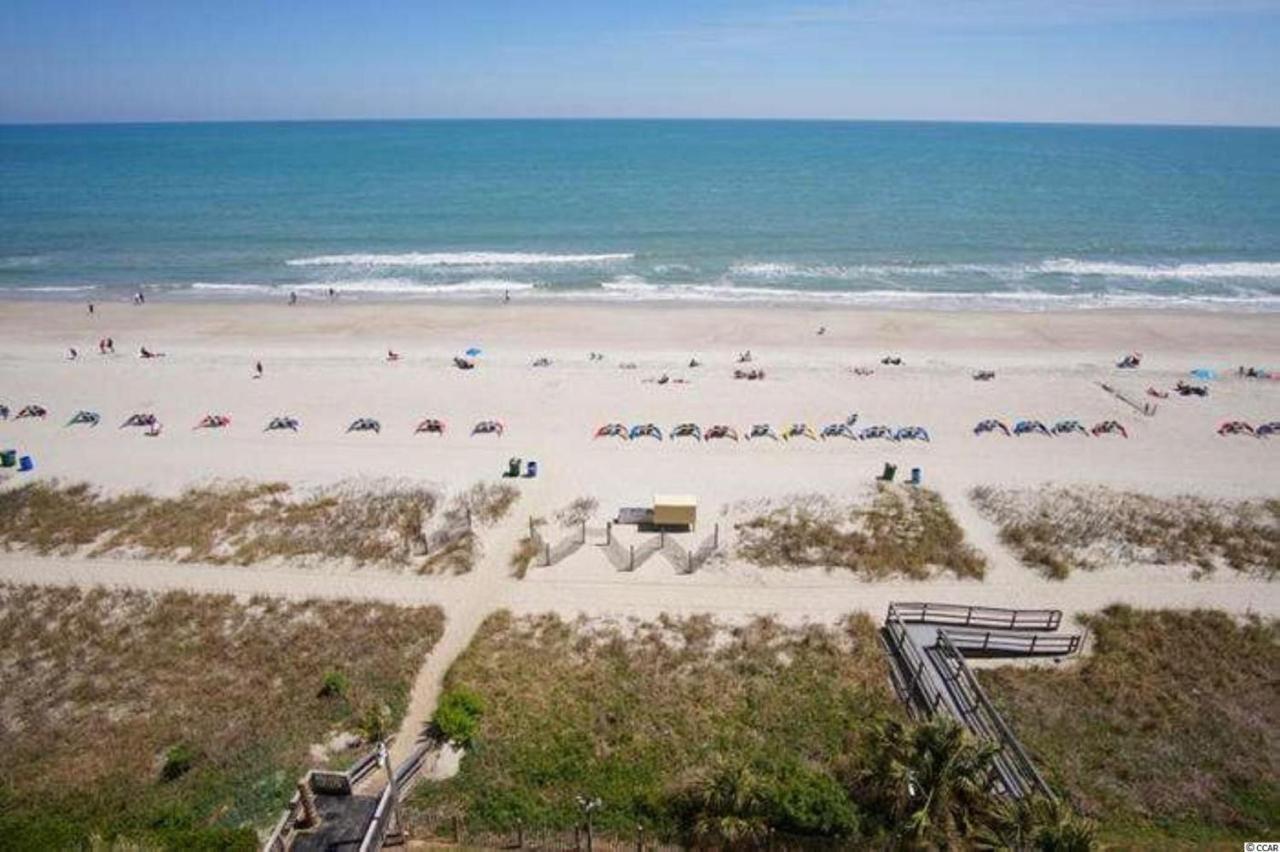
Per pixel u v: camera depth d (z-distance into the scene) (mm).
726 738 23391
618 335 59531
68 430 43312
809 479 38375
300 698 25047
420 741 23453
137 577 31109
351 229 95562
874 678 25828
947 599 29828
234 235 92062
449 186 133000
